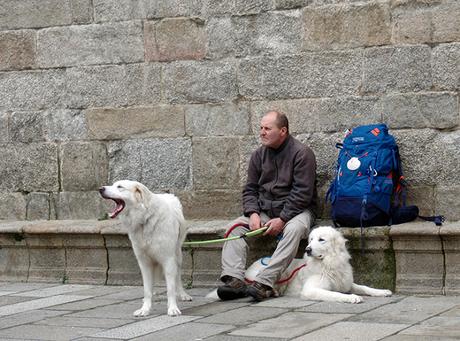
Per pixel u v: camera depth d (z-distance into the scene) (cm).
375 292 960
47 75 1238
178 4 1163
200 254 1081
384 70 1062
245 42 1132
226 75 1144
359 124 1078
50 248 1160
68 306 967
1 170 1261
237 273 984
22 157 1250
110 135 1209
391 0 1055
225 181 1151
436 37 1037
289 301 945
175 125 1173
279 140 1016
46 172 1245
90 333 809
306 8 1097
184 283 1084
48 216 1247
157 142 1184
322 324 807
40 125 1245
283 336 760
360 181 1001
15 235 1170
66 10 1222
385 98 1062
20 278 1177
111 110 1207
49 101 1239
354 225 1009
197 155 1163
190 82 1163
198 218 1166
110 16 1200
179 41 1166
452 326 776
